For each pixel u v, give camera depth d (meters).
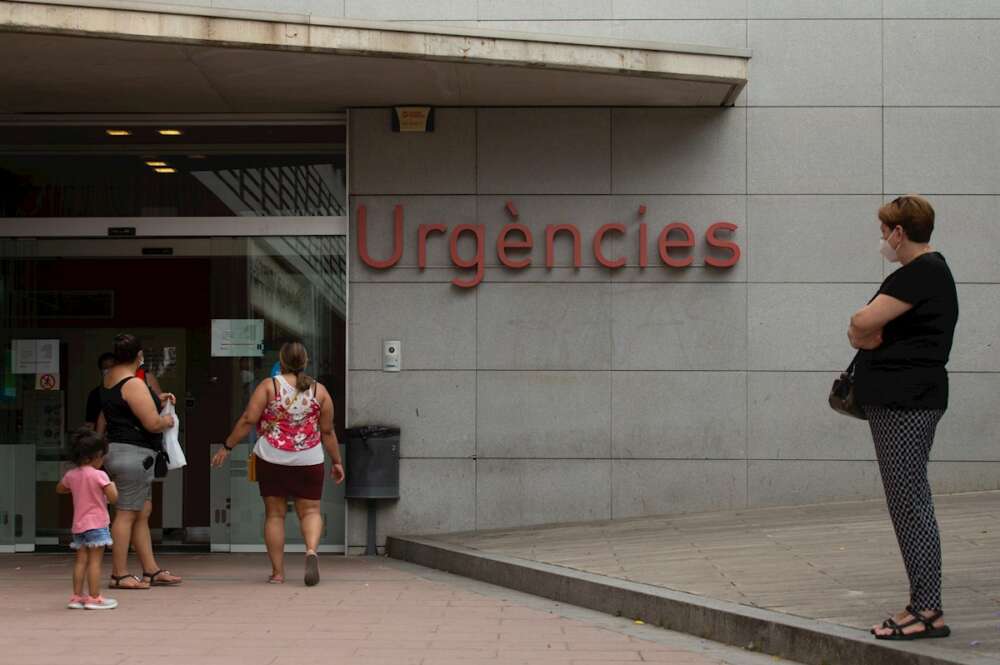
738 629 6.20
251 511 11.72
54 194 11.91
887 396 5.44
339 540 11.49
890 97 11.25
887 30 11.25
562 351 11.27
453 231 11.34
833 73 11.26
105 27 8.93
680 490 11.18
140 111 11.61
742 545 8.79
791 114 11.26
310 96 11.00
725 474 11.17
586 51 9.88
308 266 11.73
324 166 11.76
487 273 11.33
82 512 7.54
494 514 11.24
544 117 11.36
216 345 11.80
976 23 11.24
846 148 11.23
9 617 7.20
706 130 11.29
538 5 11.34
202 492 11.74
